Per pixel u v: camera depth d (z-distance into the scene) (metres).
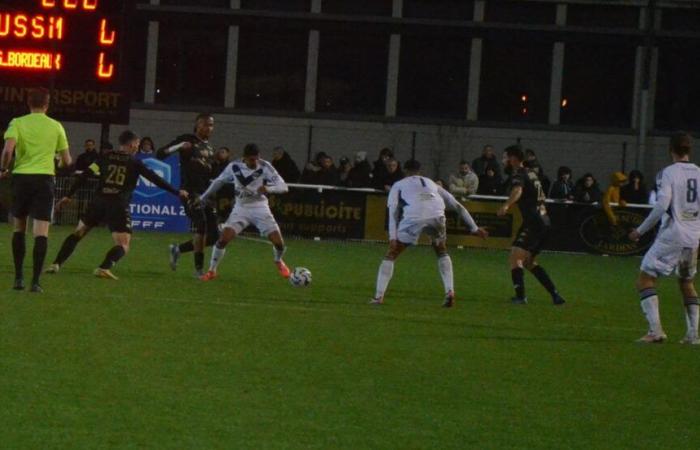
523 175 25.88
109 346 17.42
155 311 21.16
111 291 23.66
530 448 12.90
